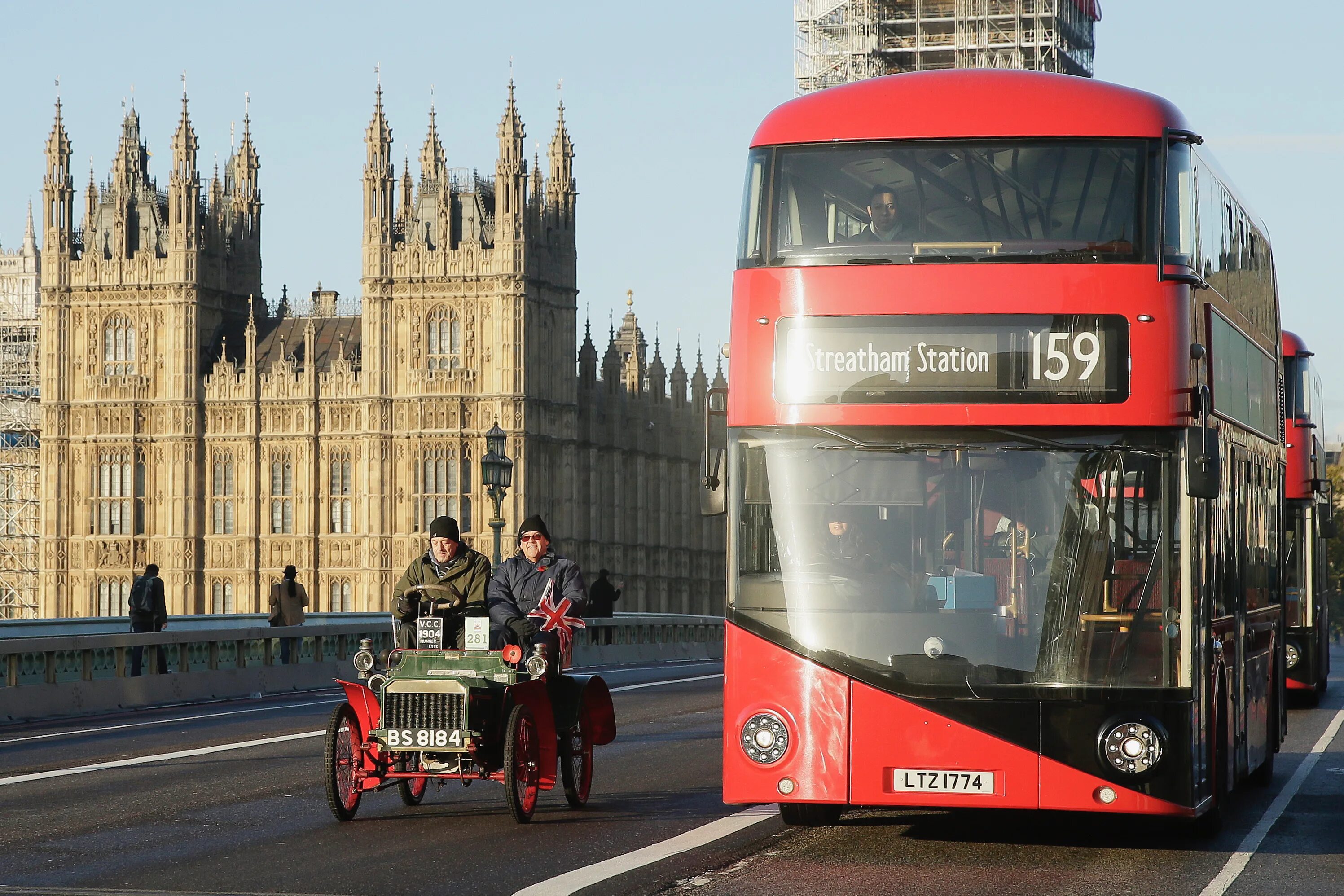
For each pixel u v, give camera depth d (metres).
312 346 102.00
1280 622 19.30
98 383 102.88
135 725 24.61
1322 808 15.84
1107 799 11.99
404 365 99.38
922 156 12.56
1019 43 121.69
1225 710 14.02
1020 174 12.51
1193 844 13.51
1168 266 12.35
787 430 12.45
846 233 12.56
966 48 123.25
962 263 12.35
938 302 12.32
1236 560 15.02
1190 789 12.05
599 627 48.31
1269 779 17.67
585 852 12.62
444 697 13.99
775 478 12.43
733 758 12.35
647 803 15.53
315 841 13.16
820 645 12.23
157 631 34.38
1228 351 15.00
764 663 12.30
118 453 102.75
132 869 11.83
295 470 101.50
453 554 14.73
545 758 14.35
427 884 11.21
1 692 25.72
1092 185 12.46
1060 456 12.21
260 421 101.94
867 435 12.35
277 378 101.75
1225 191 15.15
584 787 15.26
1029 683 12.09
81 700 27.50
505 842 13.12
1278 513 19.38
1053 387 12.23
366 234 99.44
